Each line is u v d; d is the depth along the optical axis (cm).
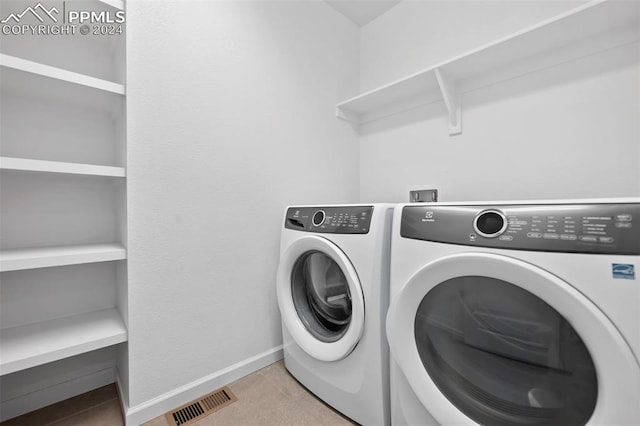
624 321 57
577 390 65
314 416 115
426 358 89
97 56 124
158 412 115
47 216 113
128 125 109
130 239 109
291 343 138
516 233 70
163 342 118
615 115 119
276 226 160
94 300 126
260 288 152
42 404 116
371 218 104
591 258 61
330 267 128
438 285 85
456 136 167
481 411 79
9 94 106
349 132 211
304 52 178
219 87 136
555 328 67
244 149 146
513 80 146
